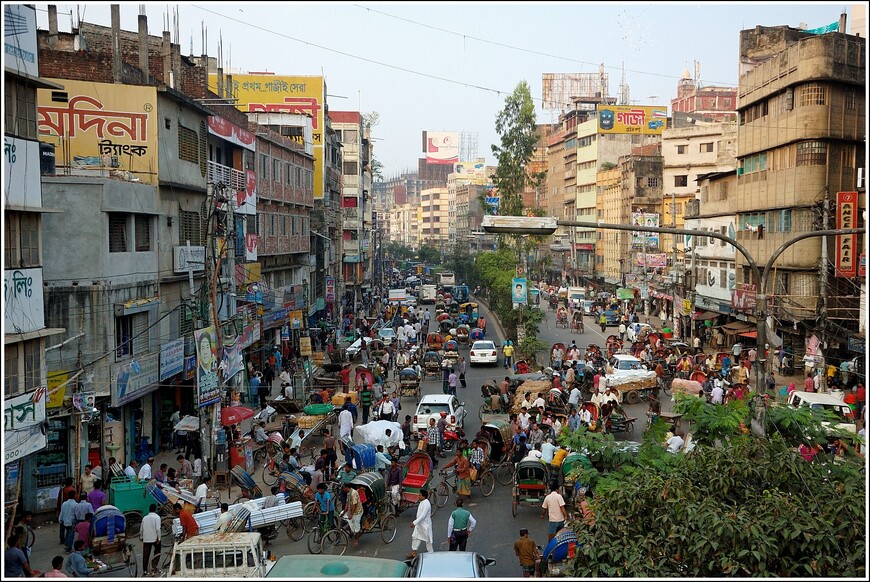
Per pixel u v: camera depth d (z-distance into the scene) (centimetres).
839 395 3177
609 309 6906
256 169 4488
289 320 4856
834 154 4141
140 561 1797
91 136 2880
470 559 1395
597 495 1469
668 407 3541
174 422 2892
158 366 2722
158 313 2784
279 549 1908
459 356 4769
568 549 1546
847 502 1217
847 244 3572
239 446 2550
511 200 6109
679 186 8788
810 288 4106
